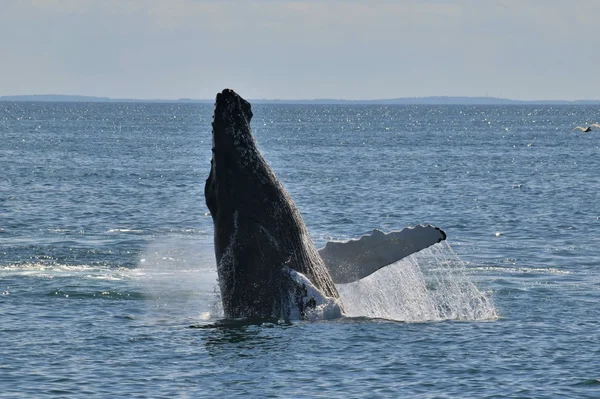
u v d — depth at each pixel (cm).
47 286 8850
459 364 6191
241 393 5553
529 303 8394
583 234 14300
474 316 7762
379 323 7169
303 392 5581
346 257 7131
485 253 12025
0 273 9675
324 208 18150
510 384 5797
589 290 9131
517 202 19675
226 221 6788
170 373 5919
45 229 13988
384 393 5594
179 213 17012
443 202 19562
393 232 7056
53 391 5572
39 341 6694
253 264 6819
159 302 8231
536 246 12825
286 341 6544
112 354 6347
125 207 17775
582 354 6481
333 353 6334
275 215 6819
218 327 6950
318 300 6944
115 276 9612
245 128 6762
